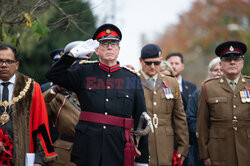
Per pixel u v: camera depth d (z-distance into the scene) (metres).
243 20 90.19
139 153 12.11
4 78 12.05
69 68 11.98
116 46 12.09
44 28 14.81
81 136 11.56
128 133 11.79
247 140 15.55
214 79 16.42
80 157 11.46
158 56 15.95
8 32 15.81
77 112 14.20
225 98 15.91
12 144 11.63
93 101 11.69
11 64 12.00
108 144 11.47
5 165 11.49
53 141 14.69
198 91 18.14
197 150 17.86
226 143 15.71
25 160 11.74
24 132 11.85
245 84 16.08
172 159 15.84
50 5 15.78
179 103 16.23
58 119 14.16
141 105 12.25
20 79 12.29
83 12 16.48
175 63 20.81
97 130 11.51
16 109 11.91
